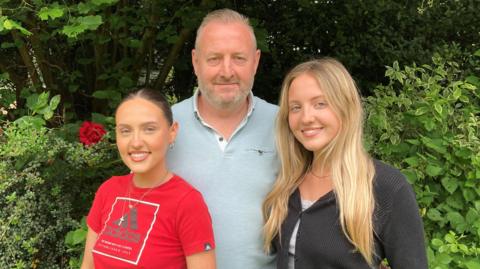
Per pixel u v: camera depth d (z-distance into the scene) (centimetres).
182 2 390
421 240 158
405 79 316
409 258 155
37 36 322
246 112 203
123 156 168
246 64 193
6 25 203
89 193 283
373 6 485
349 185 161
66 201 266
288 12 497
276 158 198
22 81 403
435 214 253
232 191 192
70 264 246
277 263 178
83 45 397
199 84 198
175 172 196
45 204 261
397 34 496
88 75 411
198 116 200
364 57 481
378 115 278
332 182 168
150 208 165
